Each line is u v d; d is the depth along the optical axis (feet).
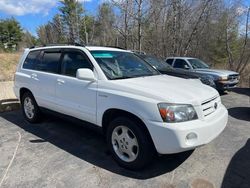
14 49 120.47
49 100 16.55
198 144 10.95
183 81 14.26
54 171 12.21
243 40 67.41
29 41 172.24
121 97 11.98
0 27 159.12
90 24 109.40
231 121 21.07
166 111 10.73
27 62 19.21
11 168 12.48
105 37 88.28
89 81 13.61
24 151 14.42
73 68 15.03
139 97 11.44
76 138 16.40
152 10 58.49
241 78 54.80
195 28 61.87
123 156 12.51
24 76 18.80
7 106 23.65
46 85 16.58
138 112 11.31
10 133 17.33
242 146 15.35
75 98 14.48
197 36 68.80
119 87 12.34
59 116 16.33
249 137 16.99
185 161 13.23
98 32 103.71
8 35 159.94
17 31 164.55
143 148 11.48
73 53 15.34
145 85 12.26
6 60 64.69
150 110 11.00
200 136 10.95
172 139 10.55
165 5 59.98
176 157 13.62
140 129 11.51
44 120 20.03
